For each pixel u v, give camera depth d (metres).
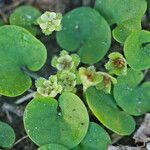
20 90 0.12
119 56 0.11
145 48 0.12
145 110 0.12
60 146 0.11
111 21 0.12
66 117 0.11
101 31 0.12
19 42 0.12
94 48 0.12
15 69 0.12
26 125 0.11
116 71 0.12
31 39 0.12
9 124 0.12
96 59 0.12
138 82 0.12
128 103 0.12
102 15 0.12
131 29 0.12
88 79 0.11
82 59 0.12
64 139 0.11
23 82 0.12
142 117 0.12
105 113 0.11
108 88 0.12
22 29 0.12
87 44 0.12
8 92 0.11
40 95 0.11
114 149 0.11
